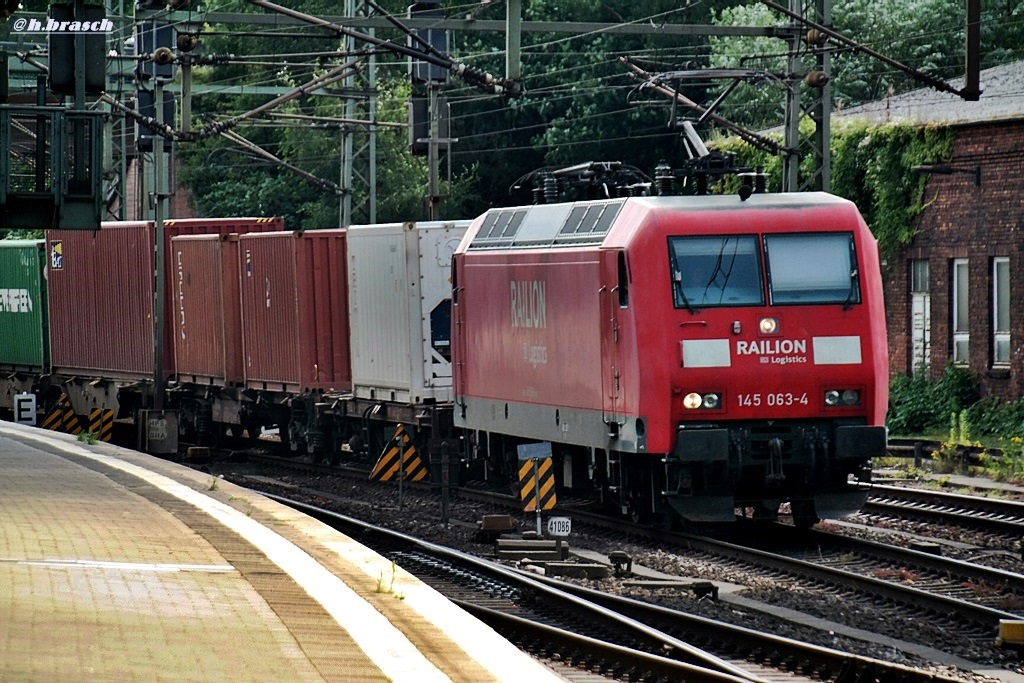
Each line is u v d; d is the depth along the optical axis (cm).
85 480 6412
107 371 12850
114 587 3581
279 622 3325
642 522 7100
